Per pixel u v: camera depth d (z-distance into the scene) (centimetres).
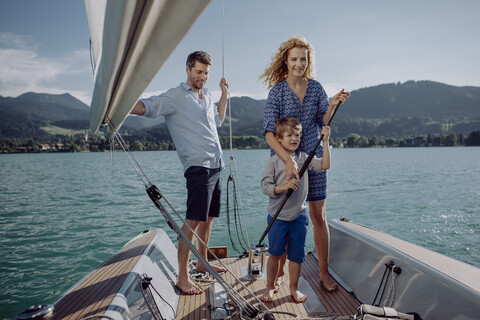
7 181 1944
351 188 1355
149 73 98
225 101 271
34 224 796
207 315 194
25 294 425
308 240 559
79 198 1207
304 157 226
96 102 147
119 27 78
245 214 796
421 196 1124
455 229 675
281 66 238
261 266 254
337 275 242
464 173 2138
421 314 159
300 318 186
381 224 720
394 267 187
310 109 234
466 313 139
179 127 221
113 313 133
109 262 195
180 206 993
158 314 169
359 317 158
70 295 151
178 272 242
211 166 227
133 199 1157
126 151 175
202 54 220
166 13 68
